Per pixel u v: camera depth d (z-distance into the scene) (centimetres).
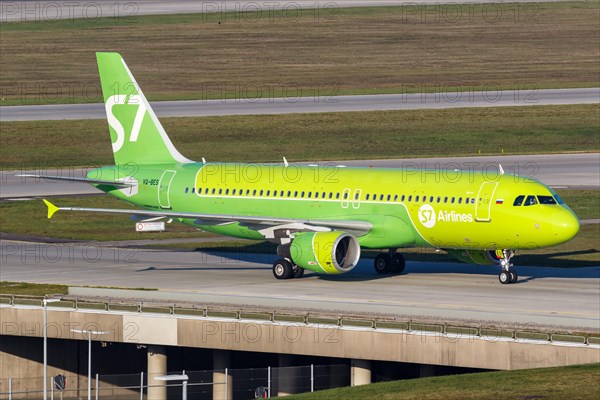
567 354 16912
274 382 19825
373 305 19912
